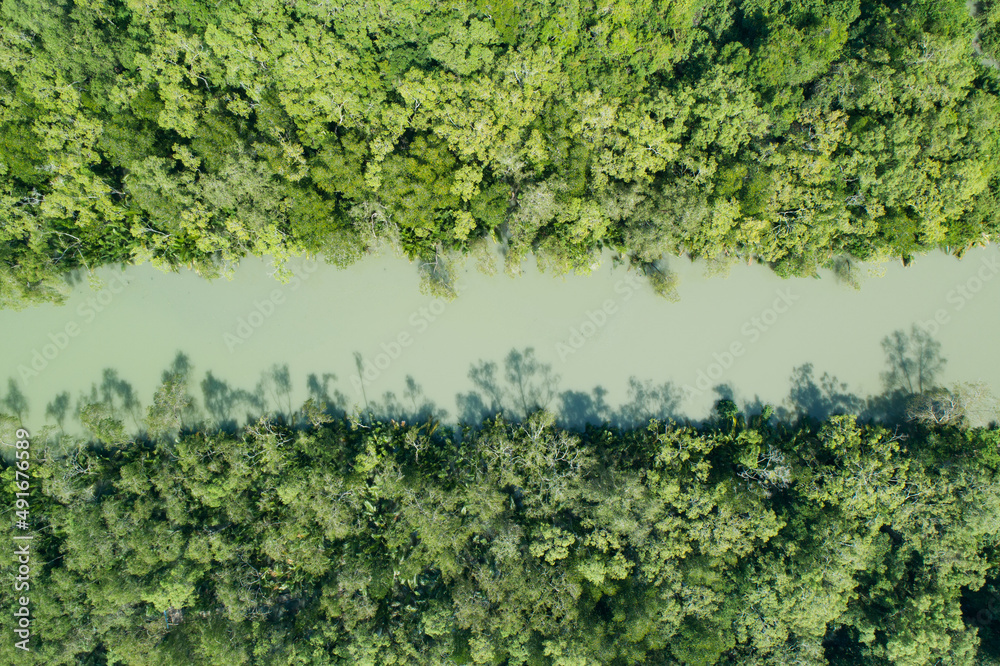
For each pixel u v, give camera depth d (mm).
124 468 36344
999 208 37906
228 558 36375
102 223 37844
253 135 36031
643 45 36344
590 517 35469
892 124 36094
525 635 34562
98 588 35312
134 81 35375
